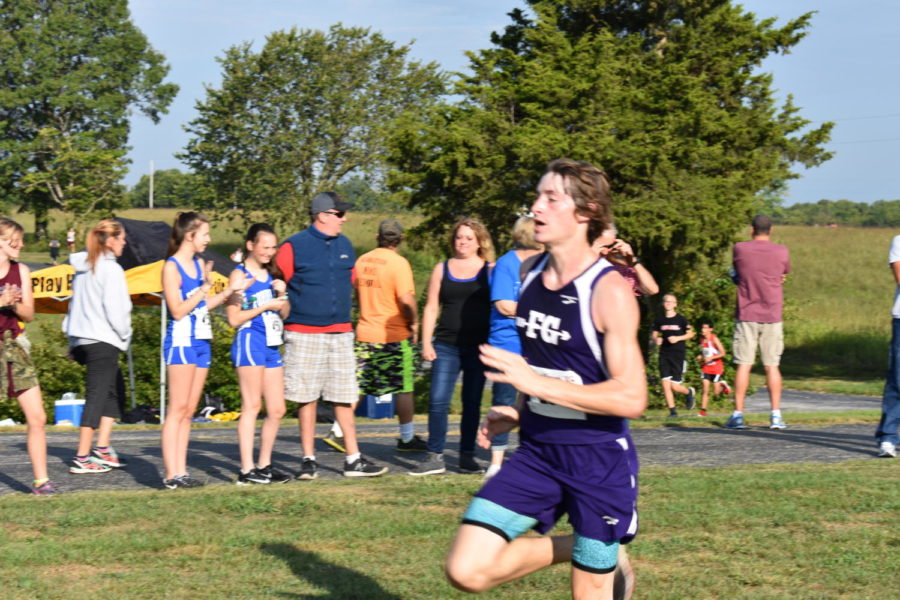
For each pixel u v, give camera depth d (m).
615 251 5.30
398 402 10.70
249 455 8.69
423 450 10.82
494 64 36.94
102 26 89.62
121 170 77.81
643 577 5.86
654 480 8.28
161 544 6.38
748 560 6.19
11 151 83.69
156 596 5.50
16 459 10.52
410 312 10.51
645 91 34.12
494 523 4.10
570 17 40.09
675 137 32.12
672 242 31.05
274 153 62.56
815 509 7.35
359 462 9.23
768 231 12.41
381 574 5.90
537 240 4.02
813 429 12.46
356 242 71.44
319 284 8.82
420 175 34.88
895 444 10.05
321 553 6.27
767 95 37.50
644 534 6.73
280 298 8.62
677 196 30.33
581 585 4.14
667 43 38.16
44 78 83.56
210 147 62.22
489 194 32.78
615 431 4.05
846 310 51.53
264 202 62.66
